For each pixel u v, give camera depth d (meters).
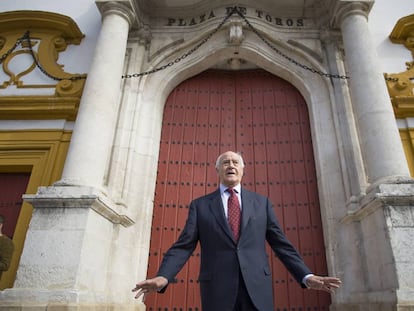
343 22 6.56
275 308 5.70
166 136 7.13
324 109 6.66
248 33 7.38
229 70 7.95
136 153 6.38
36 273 4.22
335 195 5.84
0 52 7.52
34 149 6.55
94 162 5.27
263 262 2.43
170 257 2.39
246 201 2.75
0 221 5.02
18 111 6.72
